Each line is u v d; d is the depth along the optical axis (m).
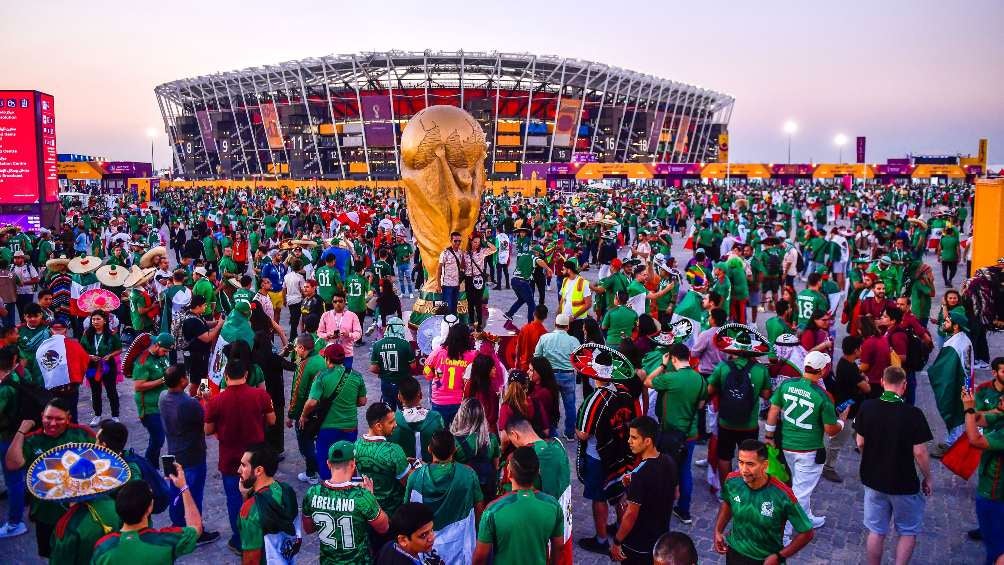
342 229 23.12
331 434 7.57
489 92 121.56
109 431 5.49
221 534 7.29
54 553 4.89
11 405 6.89
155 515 7.76
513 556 4.70
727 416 7.40
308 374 7.91
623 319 10.61
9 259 15.27
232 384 6.82
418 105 121.31
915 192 68.56
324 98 124.25
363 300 14.78
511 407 6.79
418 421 6.56
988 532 6.28
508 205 47.84
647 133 138.62
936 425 10.30
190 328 9.73
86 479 4.87
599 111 130.38
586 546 6.96
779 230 26.20
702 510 7.79
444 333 9.49
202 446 7.04
